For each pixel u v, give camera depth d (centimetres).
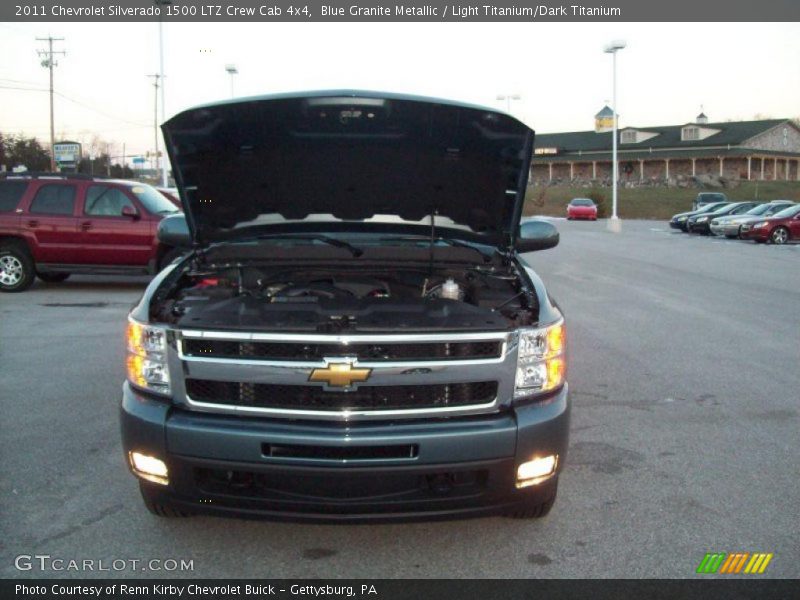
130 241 1188
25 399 606
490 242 466
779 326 946
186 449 322
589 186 7406
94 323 941
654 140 7794
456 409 327
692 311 1059
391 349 322
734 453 497
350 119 397
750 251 2177
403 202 457
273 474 319
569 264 1738
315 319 336
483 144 411
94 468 461
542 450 333
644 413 582
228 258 446
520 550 366
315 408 322
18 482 439
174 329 328
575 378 684
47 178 1204
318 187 446
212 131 397
